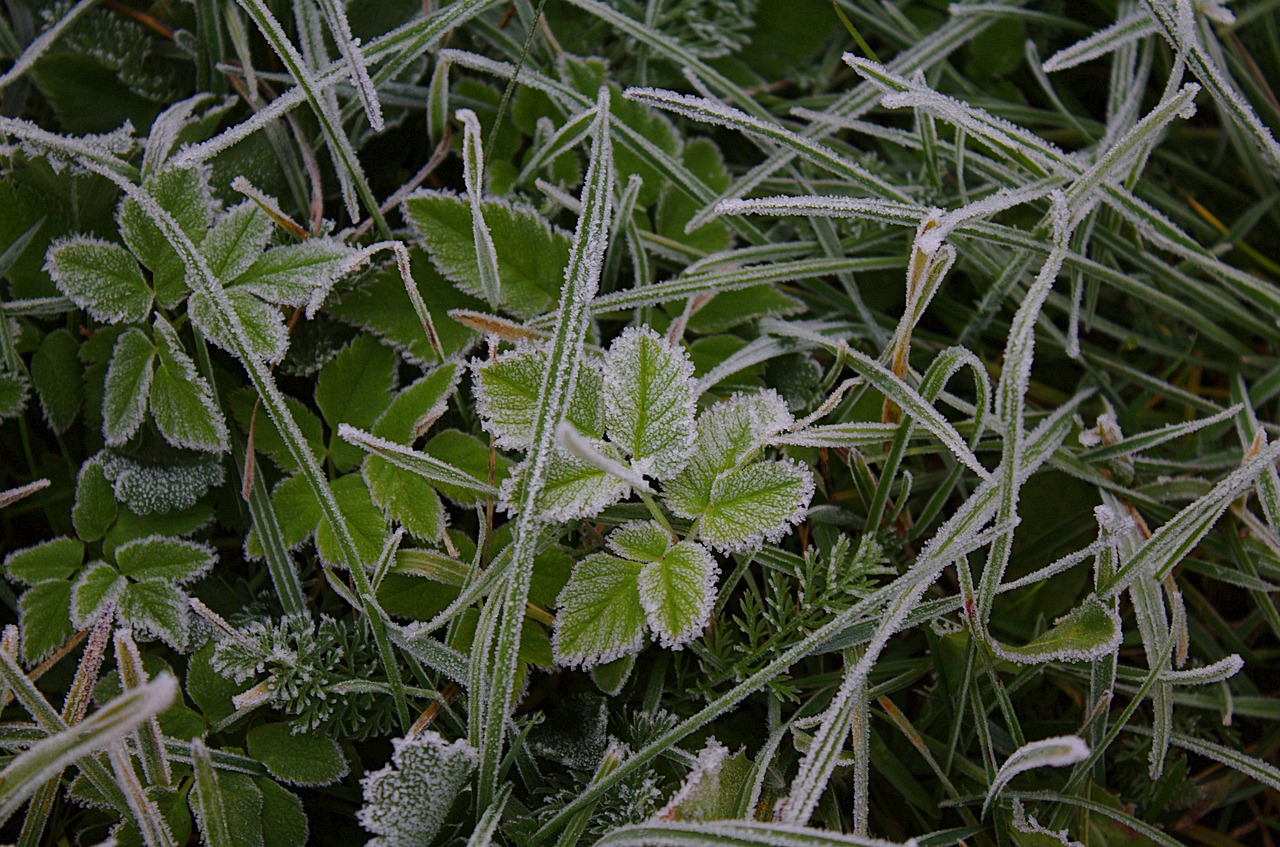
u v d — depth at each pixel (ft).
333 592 2.13
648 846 1.99
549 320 2.11
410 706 2.09
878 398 2.18
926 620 2.09
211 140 2.10
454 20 2.16
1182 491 2.19
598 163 2.01
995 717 2.18
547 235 2.14
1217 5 2.24
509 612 1.99
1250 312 2.31
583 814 2.02
